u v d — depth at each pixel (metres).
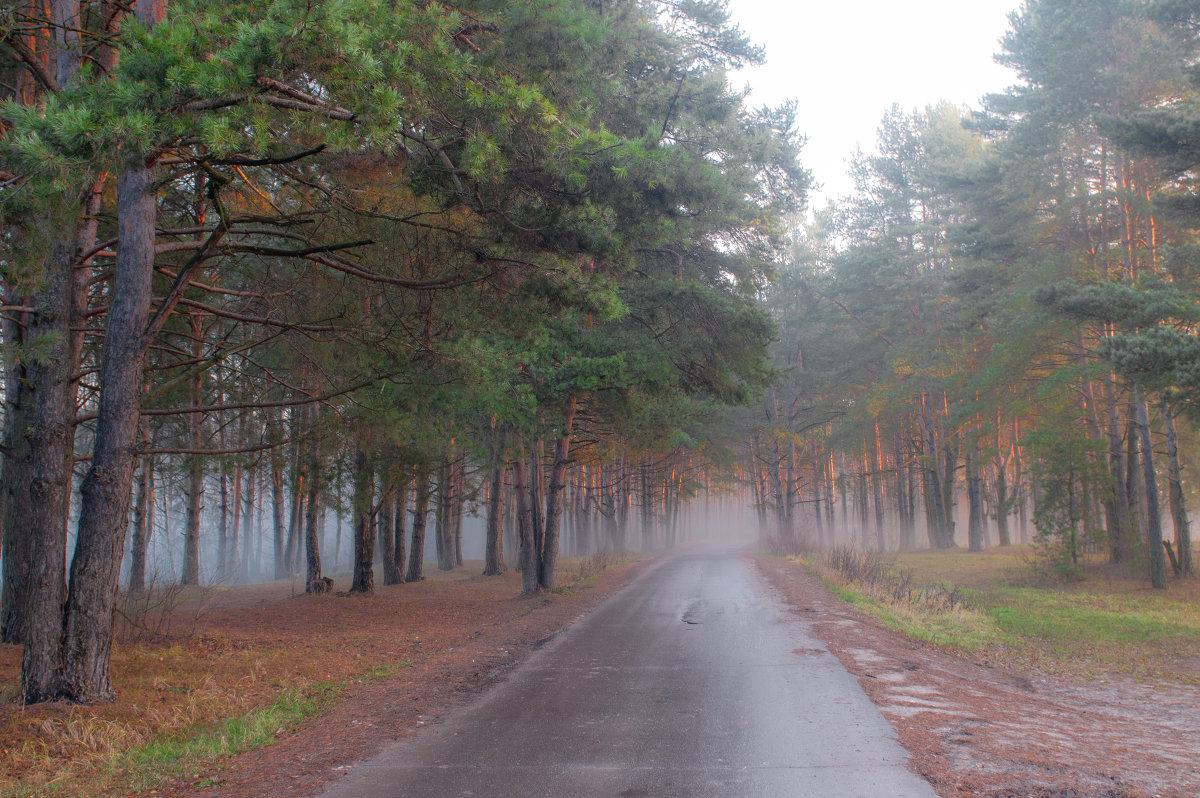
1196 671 11.30
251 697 8.98
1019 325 26.25
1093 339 26.61
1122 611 18.03
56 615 8.45
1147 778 5.81
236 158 7.62
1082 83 26.44
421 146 9.50
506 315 11.35
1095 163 27.47
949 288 35.34
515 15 9.84
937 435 44.62
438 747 6.87
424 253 10.94
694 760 6.26
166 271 10.67
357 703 8.81
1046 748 6.61
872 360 47.88
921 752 6.31
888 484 58.62
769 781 5.67
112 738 7.17
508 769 6.16
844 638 12.31
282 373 16.08
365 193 10.67
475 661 11.34
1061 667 11.55
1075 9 26.83
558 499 22.56
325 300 11.87
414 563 29.59
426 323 11.51
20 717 7.55
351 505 20.58
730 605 17.50
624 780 5.81
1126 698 9.63
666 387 19.08
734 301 19.97
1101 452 24.78
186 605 18.83
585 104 12.62
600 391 19.11
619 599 19.72
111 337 8.73
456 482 33.59
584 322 19.84
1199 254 21.03
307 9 6.21
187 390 14.77
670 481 56.31
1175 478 24.11
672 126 19.47
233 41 6.51
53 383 9.01
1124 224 24.86
